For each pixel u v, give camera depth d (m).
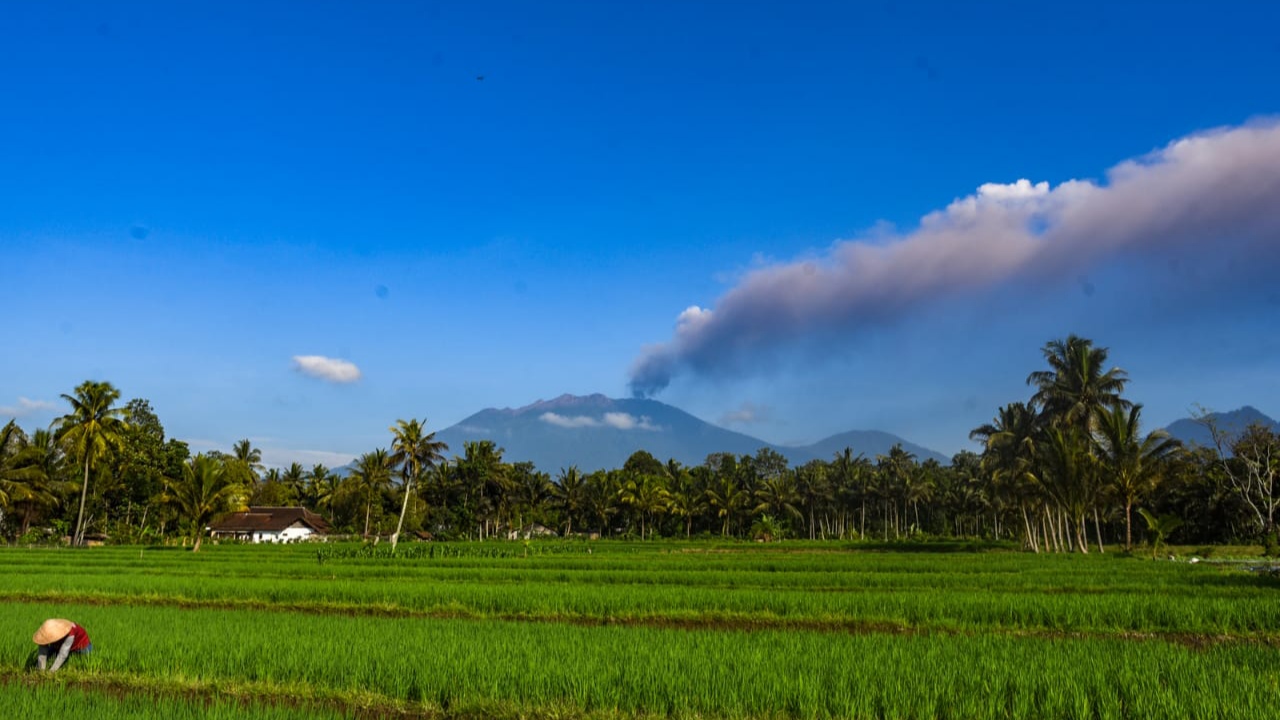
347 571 33.03
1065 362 54.47
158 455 72.81
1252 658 11.57
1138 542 77.06
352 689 10.60
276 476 100.31
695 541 90.25
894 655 12.03
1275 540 46.34
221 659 12.10
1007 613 17.66
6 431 53.75
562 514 107.62
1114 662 11.34
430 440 59.66
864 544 79.81
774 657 11.83
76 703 9.27
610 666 11.15
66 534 64.69
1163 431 51.97
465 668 11.08
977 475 91.62
